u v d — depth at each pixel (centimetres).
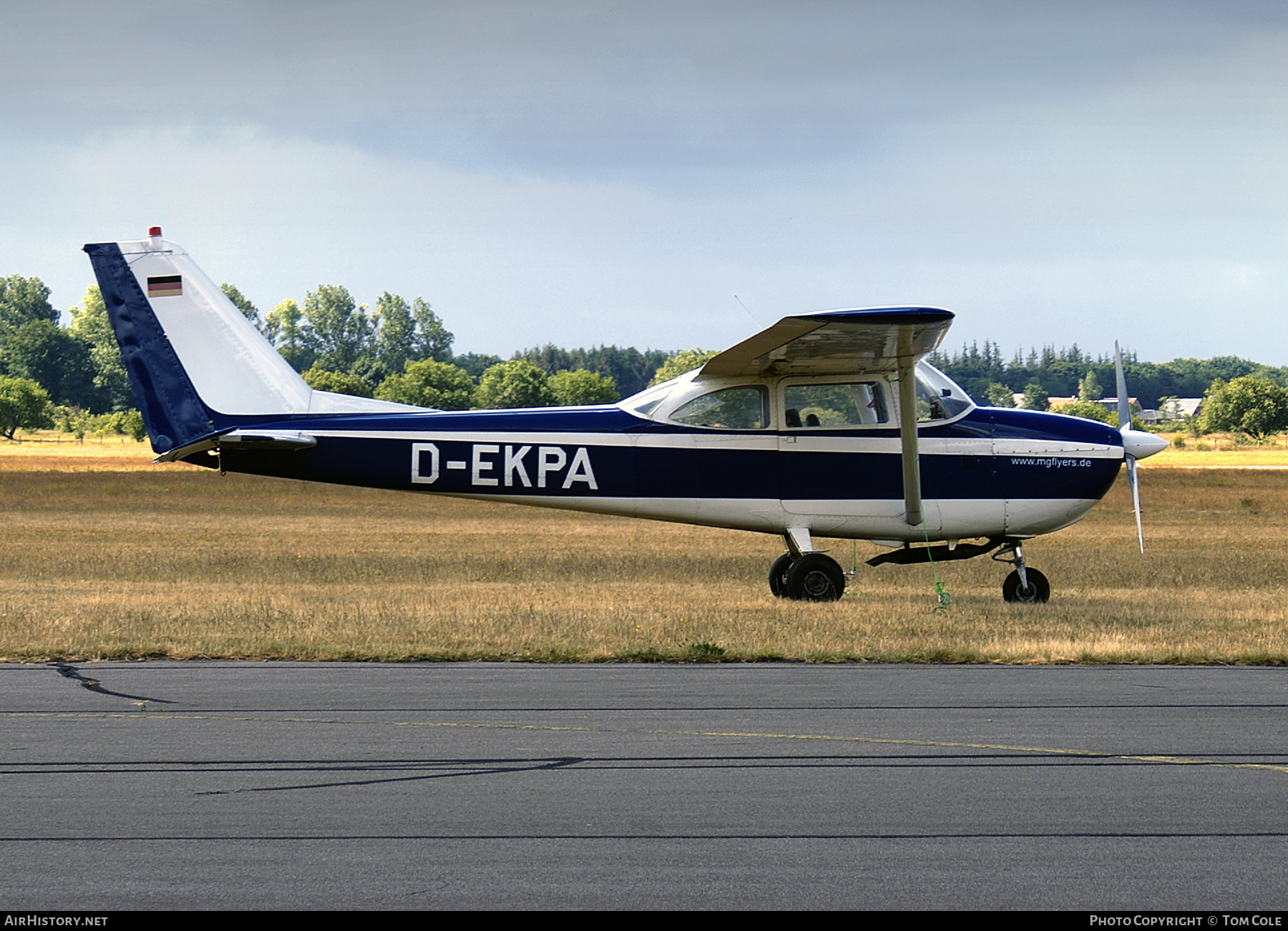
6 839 1327
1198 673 2383
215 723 1897
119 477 12162
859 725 1902
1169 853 1305
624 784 1551
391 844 1316
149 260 3700
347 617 3003
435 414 3744
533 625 2888
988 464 3719
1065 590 4122
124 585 3941
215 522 7825
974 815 1430
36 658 2483
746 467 3672
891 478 3675
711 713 1986
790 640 2677
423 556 5378
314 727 1870
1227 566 5056
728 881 1216
